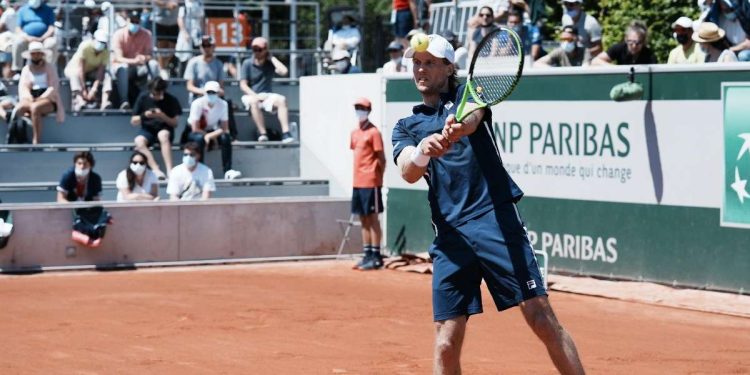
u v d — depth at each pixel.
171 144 40.34
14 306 25.19
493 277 12.77
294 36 50.38
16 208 31.95
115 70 43.41
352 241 35.31
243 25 49.56
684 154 26.22
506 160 31.00
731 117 25.12
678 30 31.09
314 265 33.72
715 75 25.42
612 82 27.77
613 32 49.59
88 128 42.31
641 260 27.41
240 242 34.19
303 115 42.62
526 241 12.78
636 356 19.02
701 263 26.00
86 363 18.53
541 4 41.22
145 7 47.41
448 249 12.92
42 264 32.28
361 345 20.12
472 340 20.53
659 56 48.41
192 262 33.69
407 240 34.31
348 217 35.28
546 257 28.11
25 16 42.62
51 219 32.31
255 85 44.25
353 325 22.36
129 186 35.31
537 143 30.02
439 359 12.96
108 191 39.41
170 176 36.53
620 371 17.72
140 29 43.81
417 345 20.08
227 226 34.03
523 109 30.34
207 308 24.73
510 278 12.63
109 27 45.44
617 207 27.92
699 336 21.14
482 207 12.81
